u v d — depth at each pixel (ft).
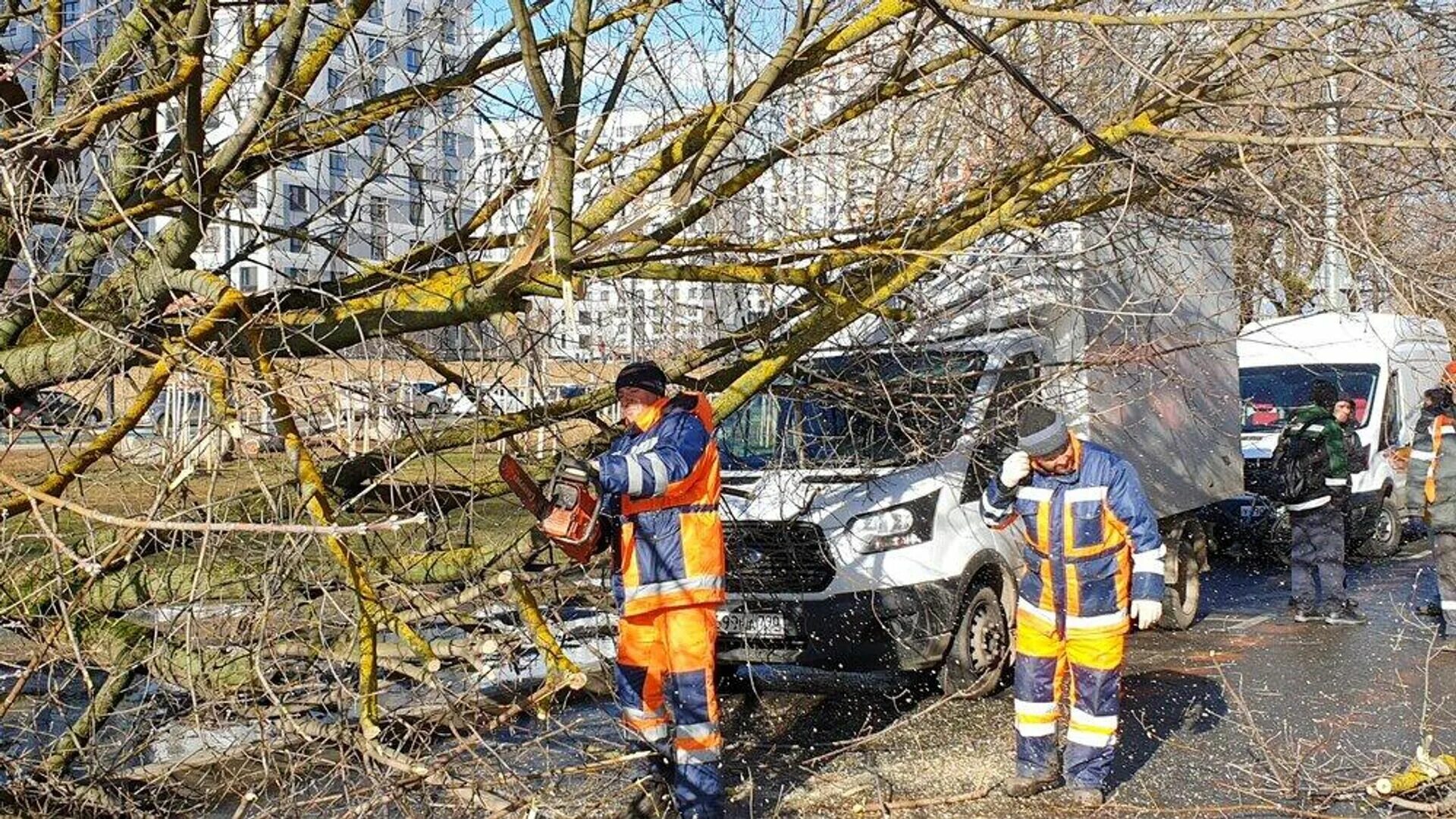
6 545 17.30
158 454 17.65
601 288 23.61
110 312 18.99
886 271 22.22
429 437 20.83
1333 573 36.11
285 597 17.22
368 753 15.81
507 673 23.32
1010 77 20.94
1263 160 21.39
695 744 18.15
